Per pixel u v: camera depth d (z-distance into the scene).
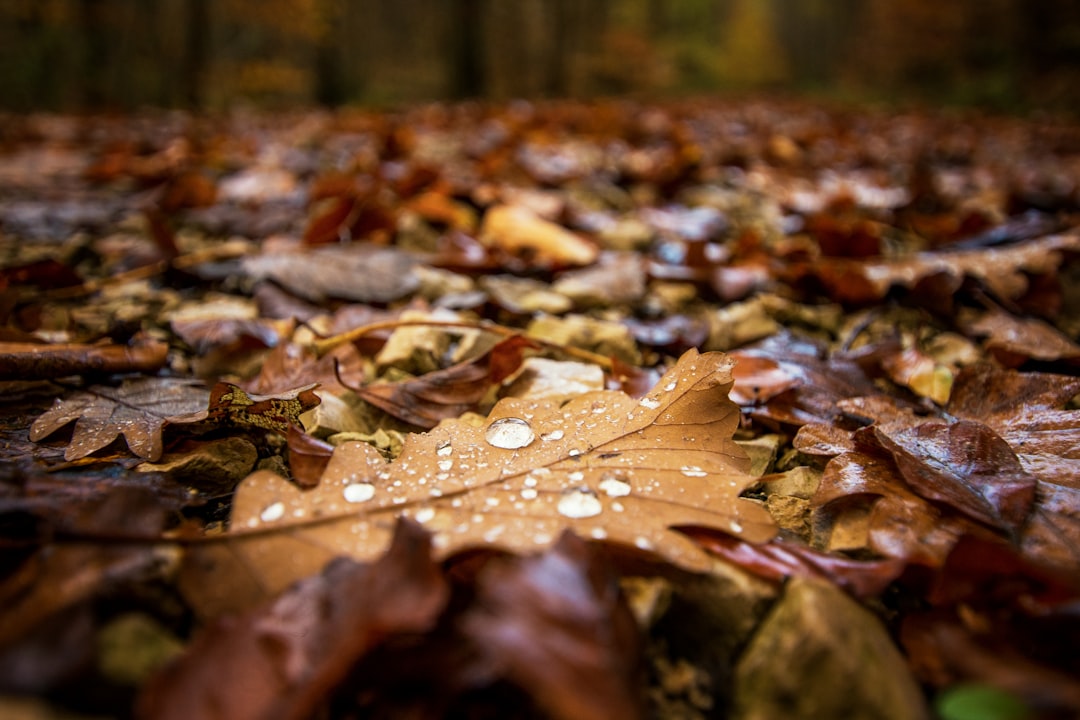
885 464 0.15
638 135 0.86
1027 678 0.10
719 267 0.31
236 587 0.11
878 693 0.11
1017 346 0.22
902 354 0.21
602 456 0.14
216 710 0.10
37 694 0.09
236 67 2.23
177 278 0.30
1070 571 0.12
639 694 0.10
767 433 0.18
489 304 0.26
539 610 0.10
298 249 0.31
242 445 0.17
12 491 0.13
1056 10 2.10
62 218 0.42
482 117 1.15
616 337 0.23
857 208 0.47
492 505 0.13
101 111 1.64
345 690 0.11
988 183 0.59
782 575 0.12
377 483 0.13
